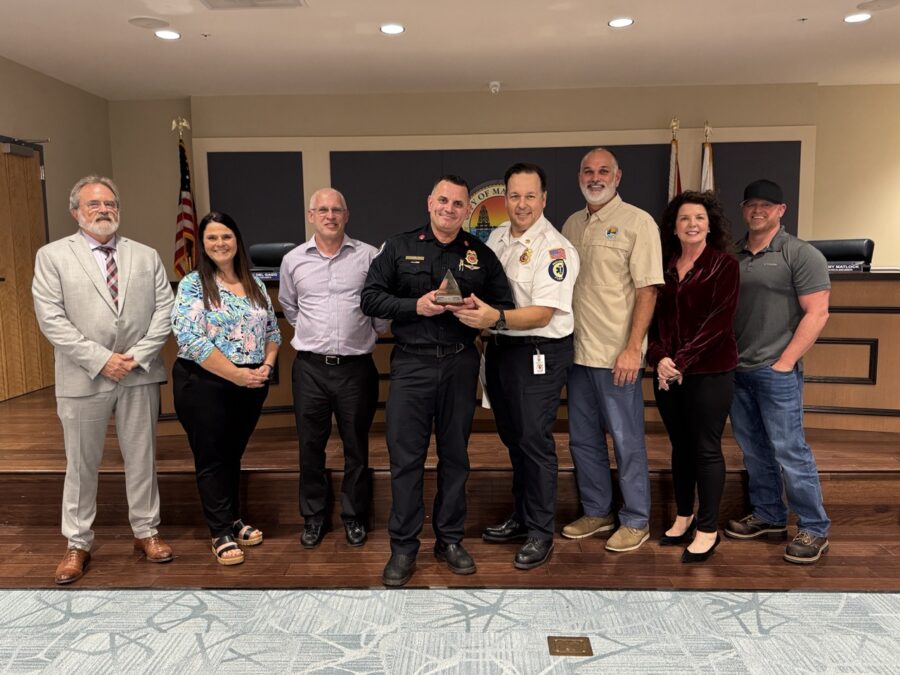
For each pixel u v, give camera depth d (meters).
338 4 4.33
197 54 5.38
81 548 2.81
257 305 2.86
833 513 3.19
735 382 2.96
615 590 2.59
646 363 2.95
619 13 4.58
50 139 6.00
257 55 5.43
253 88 6.57
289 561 2.86
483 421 4.11
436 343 2.60
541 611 2.44
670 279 2.80
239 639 2.28
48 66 5.68
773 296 2.81
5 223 5.26
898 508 3.19
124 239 2.83
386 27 4.79
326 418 2.95
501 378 2.77
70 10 4.38
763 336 2.84
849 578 2.69
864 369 3.84
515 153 6.88
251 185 6.90
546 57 5.62
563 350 2.75
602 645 2.23
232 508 2.99
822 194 7.04
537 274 2.67
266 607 2.49
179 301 2.73
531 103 6.82
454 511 2.75
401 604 2.50
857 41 5.30
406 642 2.25
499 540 3.02
